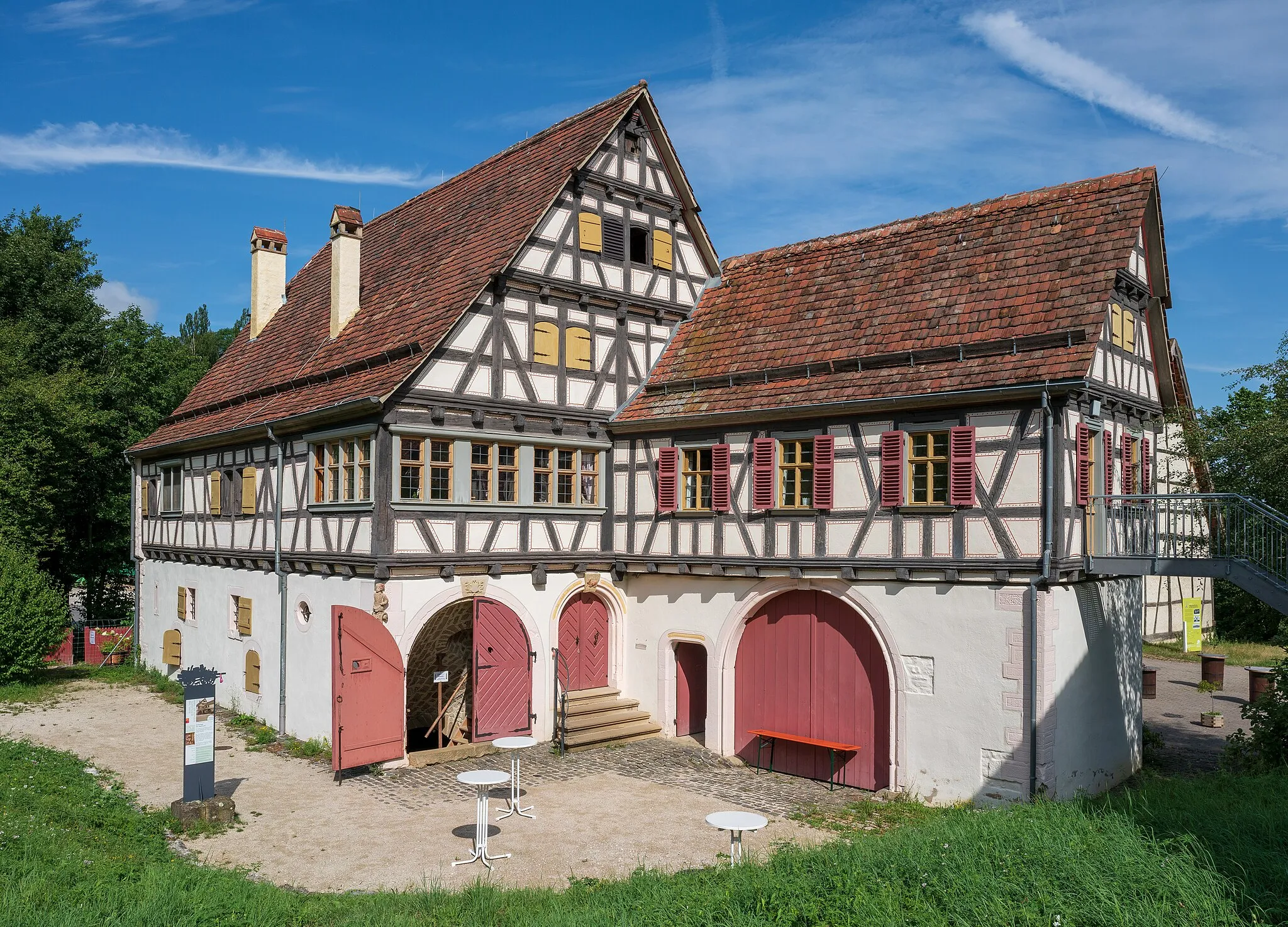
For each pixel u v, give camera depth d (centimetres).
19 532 2434
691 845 1097
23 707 1808
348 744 1348
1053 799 1207
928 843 827
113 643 2434
